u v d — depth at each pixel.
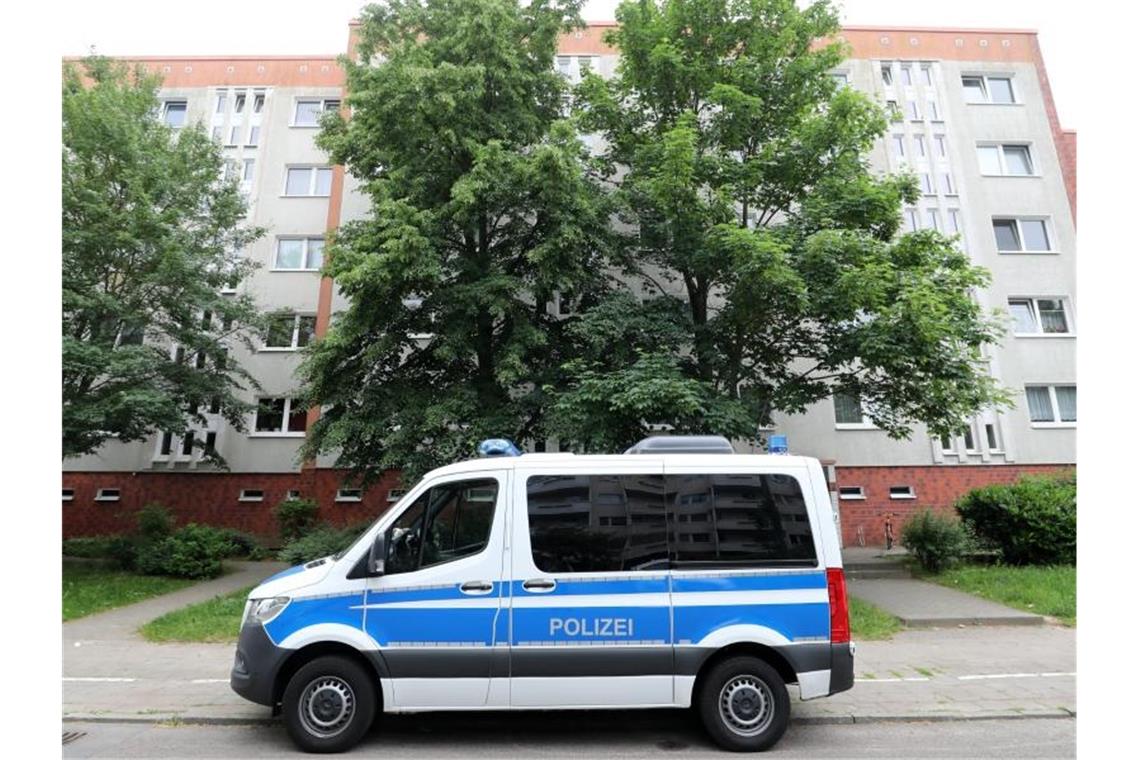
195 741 5.22
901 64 21.06
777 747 5.12
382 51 13.09
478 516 5.26
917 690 6.56
